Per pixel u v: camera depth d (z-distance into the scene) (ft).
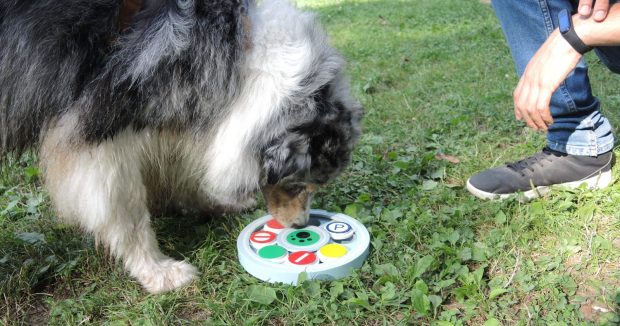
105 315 4.48
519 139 6.31
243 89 4.33
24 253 4.99
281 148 4.34
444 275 4.58
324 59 4.45
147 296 4.59
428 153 6.08
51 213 5.40
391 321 4.31
